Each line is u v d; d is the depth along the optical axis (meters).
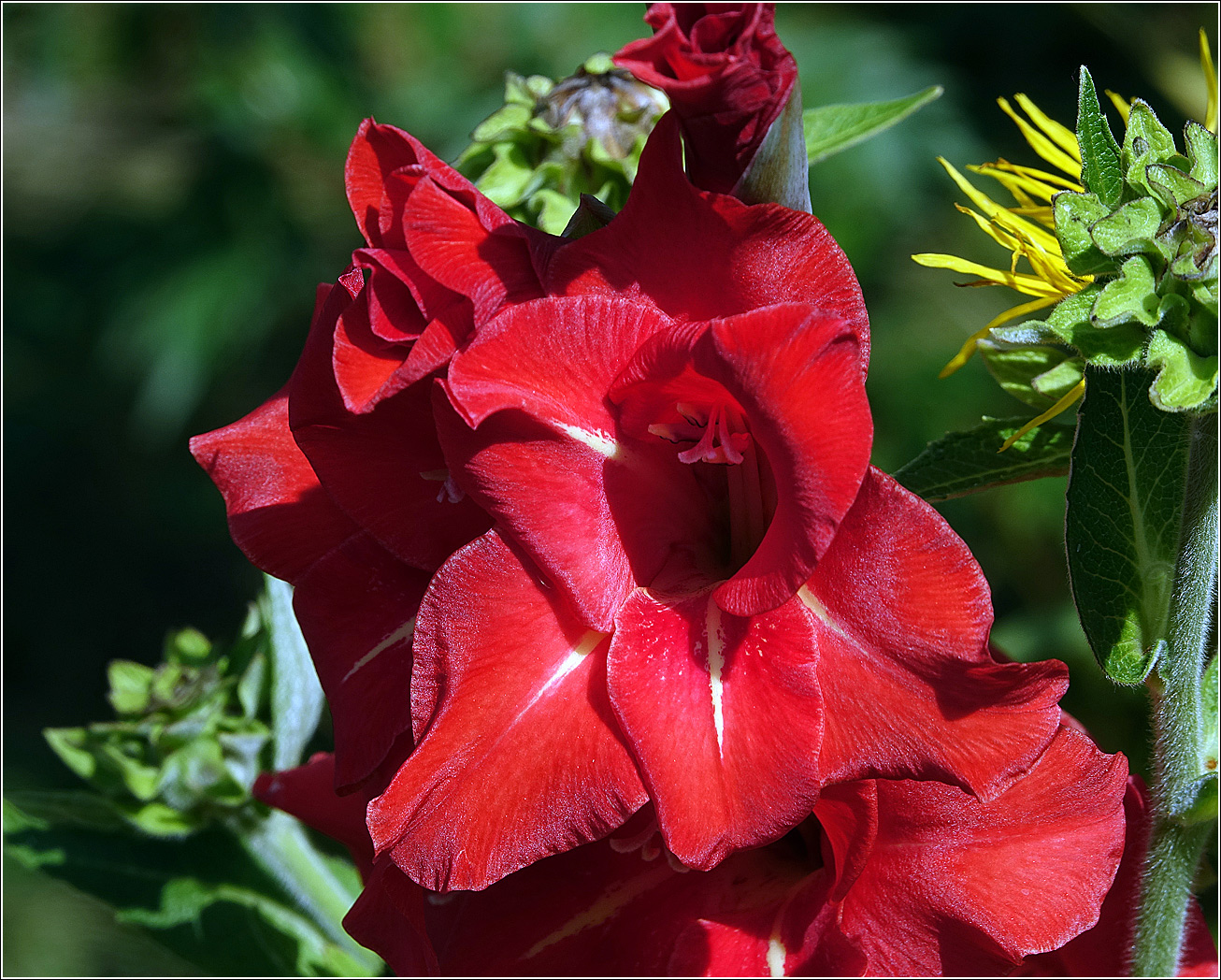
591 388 0.62
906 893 0.64
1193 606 0.65
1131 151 0.63
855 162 1.75
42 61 2.53
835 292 0.62
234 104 2.17
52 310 2.44
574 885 0.66
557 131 0.76
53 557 2.51
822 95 1.82
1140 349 0.62
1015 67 1.90
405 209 0.62
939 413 1.68
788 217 0.61
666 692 0.62
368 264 0.63
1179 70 1.57
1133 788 0.68
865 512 0.61
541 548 0.62
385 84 2.18
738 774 0.61
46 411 2.64
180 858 0.79
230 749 0.77
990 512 1.59
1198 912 0.69
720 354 0.61
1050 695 0.61
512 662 0.62
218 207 2.30
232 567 2.49
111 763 0.78
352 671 0.65
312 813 0.71
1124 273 0.62
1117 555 0.65
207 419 2.56
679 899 0.66
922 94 0.74
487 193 0.76
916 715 0.61
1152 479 0.65
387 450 0.64
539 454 0.62
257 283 2.25
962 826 0.64
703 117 0.62
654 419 0.63
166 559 2.52
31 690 2.32
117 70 2.47
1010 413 1.66
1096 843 0.64
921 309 1.77
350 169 0.65
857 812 0.62
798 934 0.64
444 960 0.65
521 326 0.62
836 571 0.61
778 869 0.67
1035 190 0.69
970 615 0.60
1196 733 0.66
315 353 0.64
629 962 0.65
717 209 0.62
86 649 2.38
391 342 0.63
